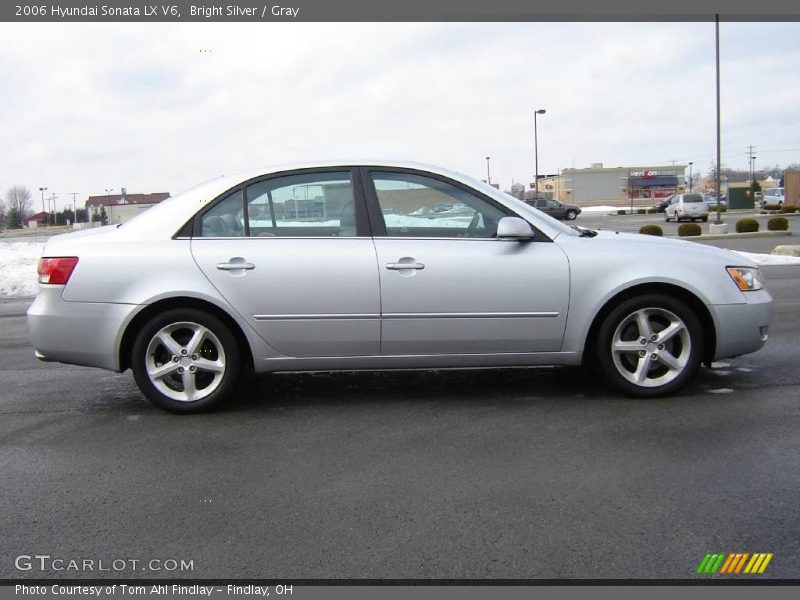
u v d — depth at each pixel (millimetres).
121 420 4801
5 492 3633
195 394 4855
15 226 94125
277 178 4875
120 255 4723
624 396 5012
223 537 3117
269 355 4793
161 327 4762
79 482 3746
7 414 5000
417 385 5523
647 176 85250
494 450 4055
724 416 4547
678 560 2846
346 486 3615
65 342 4758
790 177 49438
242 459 4023
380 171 4895
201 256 4715
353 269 4707
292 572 2838
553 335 4816
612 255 4812
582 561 2855
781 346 6535
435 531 3119
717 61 25719
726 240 24547
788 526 3092
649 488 3494
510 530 3111
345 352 4801
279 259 4711
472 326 4770
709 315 4879
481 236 4852
